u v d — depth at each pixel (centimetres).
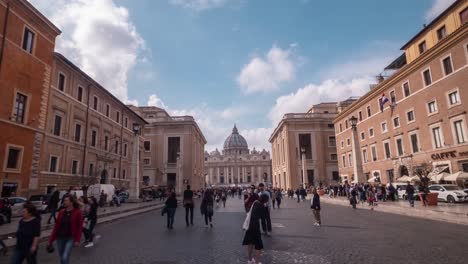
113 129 4544
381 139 4500
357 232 1279
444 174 3077
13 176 2455
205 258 853
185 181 7062
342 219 1789
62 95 3225
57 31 3014
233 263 795
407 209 2089
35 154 2714
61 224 675
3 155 2358
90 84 3844
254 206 789
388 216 1941
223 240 1149
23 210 623
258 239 765
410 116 3856
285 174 7944
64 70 3300
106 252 959
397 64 4597
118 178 4666
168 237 1240
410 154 3781
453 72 3111
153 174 7194
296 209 2670
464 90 2989
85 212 1092
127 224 1736
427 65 3500
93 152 3881
